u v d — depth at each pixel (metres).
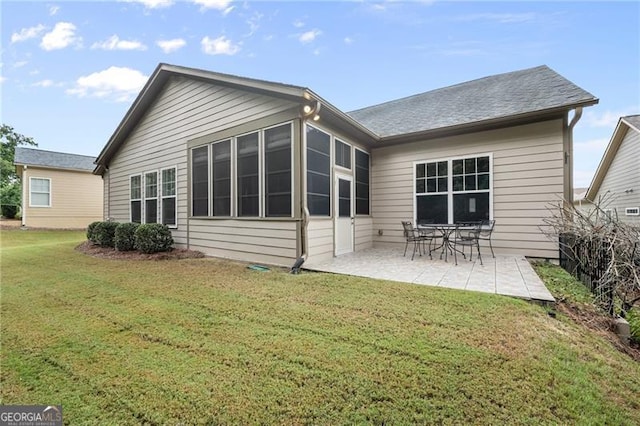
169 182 8.23
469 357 2.28
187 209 7.65
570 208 5.19
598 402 1.84
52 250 8.51
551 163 5.99
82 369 2.25
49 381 2.11
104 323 3.12
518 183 6.30
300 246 5.36
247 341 2.65
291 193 5.48
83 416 1.77
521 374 2.07
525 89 7.13
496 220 6.52
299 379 2.07
